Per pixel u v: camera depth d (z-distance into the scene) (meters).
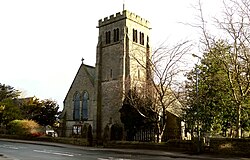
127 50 49.75
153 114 36.00
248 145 22.20
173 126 42.97
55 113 55.41
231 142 23.03
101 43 53.91
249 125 28.41
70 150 26.94
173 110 42.22
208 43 25.08
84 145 34.06
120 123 46.72
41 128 50.84
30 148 28.42
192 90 29.56
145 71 35.06
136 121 41.25
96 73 52.75
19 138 44.00
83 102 54.31
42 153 23.02
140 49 48.34
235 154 22.55
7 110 51.22
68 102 56.97
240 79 24.80
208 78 28.34
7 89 60.44
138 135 41.41
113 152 25.34
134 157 20.97
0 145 32.31
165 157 21.38
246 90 24.08
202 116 25.95
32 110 53.50
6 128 50.16
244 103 25.25
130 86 39.72
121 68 48.94
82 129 51.84
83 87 54.81
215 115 27.77
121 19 51.25
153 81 30.83
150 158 20.34
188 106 28.09
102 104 51.47
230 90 26.53
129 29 50.97
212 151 23.77
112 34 52.44
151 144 27.98
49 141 39.47
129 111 42.34
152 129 39.38
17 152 23.73
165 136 35.47
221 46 24.70
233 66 24.88
